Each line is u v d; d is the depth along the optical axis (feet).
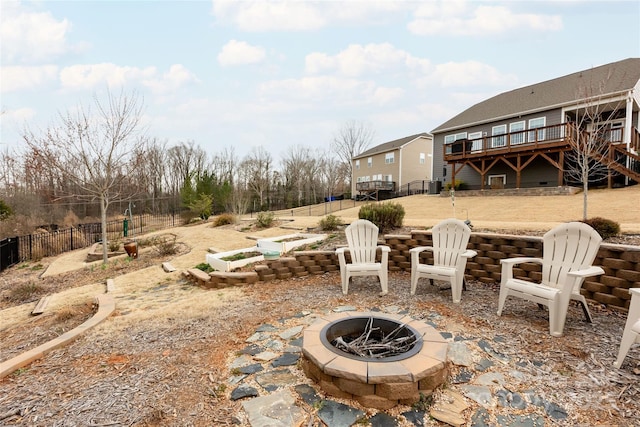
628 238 16.10
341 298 14.01
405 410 6.45
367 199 98.63
